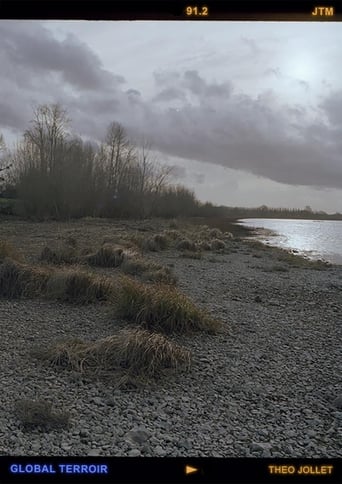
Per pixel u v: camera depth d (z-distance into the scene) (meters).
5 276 9.40
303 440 4.14
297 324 8.51
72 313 8.15
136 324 7.41
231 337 7.38
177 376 5.53
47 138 44.94
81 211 44.75
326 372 5.98
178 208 61.66
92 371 5.41
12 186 47.06
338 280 14.93
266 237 42.12
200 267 15.98
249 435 4.18
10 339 6.53
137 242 20.66
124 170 49.34
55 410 4.39
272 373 5.85
